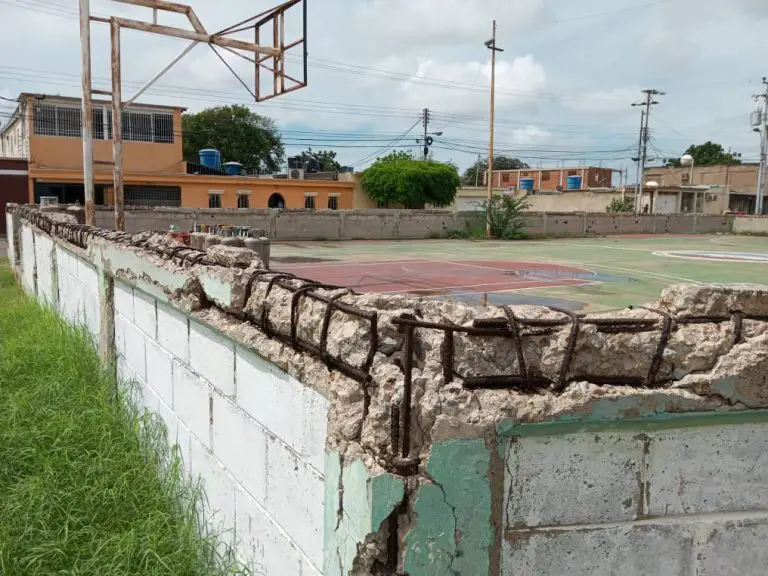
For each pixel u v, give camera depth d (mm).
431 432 1610
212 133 49125
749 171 59875
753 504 1871
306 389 2117
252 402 2574
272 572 2428
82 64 10836
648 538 1794
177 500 3400
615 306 9961
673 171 64750
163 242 4125
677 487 1807
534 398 1663
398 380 1696
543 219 30656
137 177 31375
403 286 12352
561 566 1735
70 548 3025
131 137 33375
